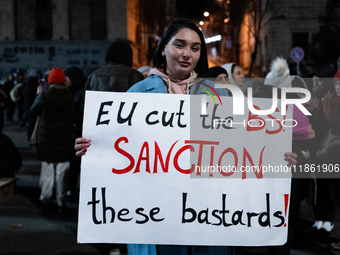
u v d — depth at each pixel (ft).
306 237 14.07
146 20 107.65
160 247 6.82
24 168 24.56
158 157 6.72
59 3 89.45
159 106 6.81
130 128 6.75
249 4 97.91
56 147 15.64
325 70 13.24
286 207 6.80
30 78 37.24
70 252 12.30
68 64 88.63
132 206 6.65
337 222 15.61
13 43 88.43
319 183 13.39
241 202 6.74
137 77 12.25
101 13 91.56
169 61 6.87
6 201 17.99
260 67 103.65
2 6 89.10
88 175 6.64
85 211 6.61
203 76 7.21
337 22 62.54
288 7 90.43
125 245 12.51
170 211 6.66
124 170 6.68
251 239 6.72
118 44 12.44
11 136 38.01
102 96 6.77
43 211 16.40
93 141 6.71
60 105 15.33
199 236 6.68
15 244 12.92
